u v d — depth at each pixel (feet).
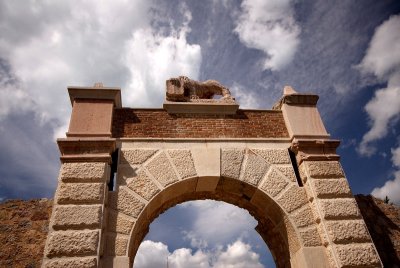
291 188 20.97
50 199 20.26
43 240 18.60
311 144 22.44
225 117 23.99
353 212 19.60
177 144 21.70
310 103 24.88
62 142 19.71
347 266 17.65
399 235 22.06
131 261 20.53
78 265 15.89
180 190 21.15
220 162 21.35
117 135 21.62
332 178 21.02
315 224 19.75
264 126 23.88
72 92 22.21
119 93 22.79
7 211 19.53
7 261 17.75
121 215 18.39
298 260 19.19
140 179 19.85
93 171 18.97
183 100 24.39
